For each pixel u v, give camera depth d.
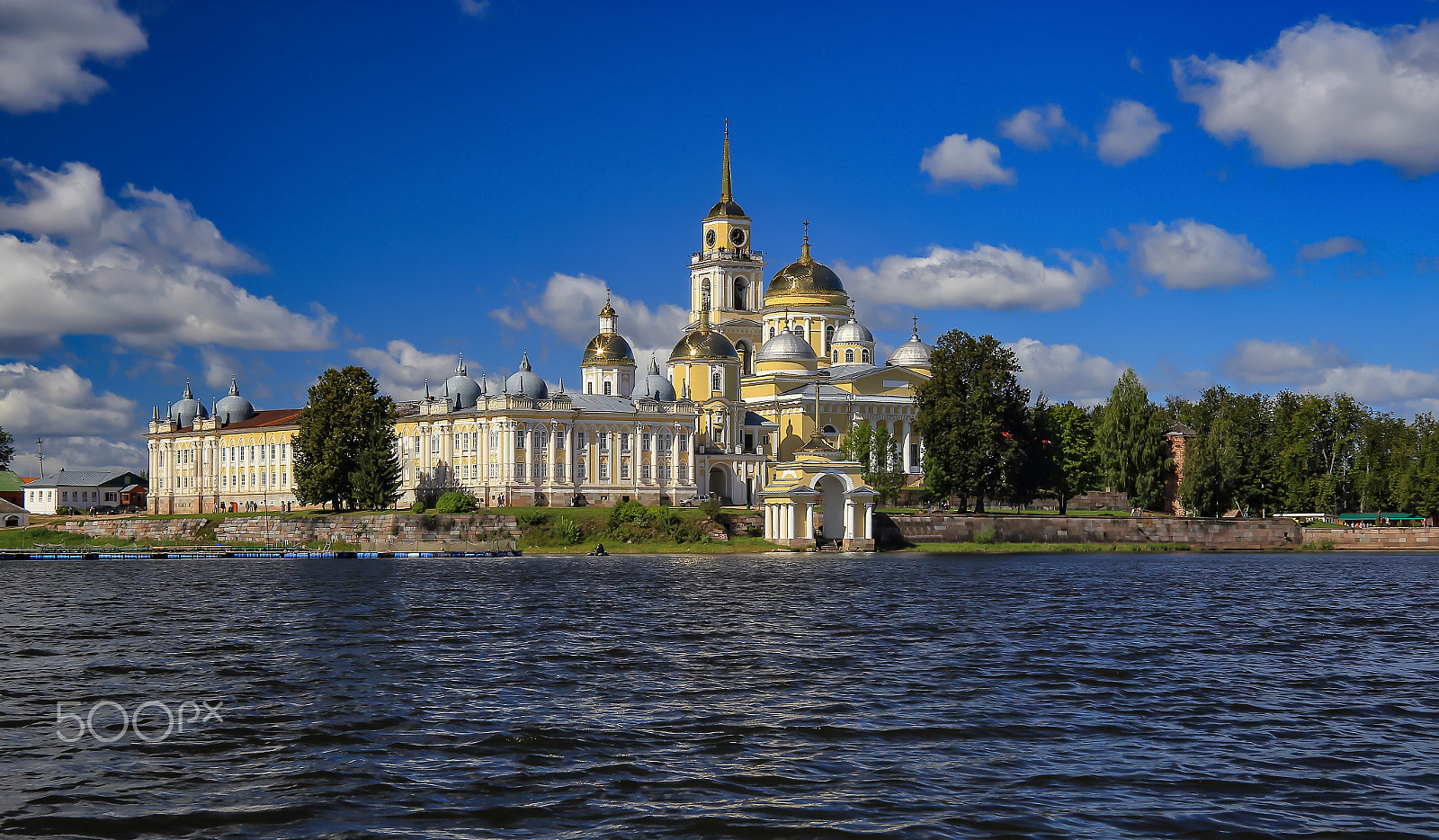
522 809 39.59
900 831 37.50
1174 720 53.06
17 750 47.56
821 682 62.78
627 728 51.25
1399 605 105.38
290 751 47.22
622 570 148.75
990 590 119.44
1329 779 43.50
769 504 191.62
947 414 193.25
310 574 145.25
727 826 37.88
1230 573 147.88
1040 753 47.09
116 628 86.44
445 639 79.62
